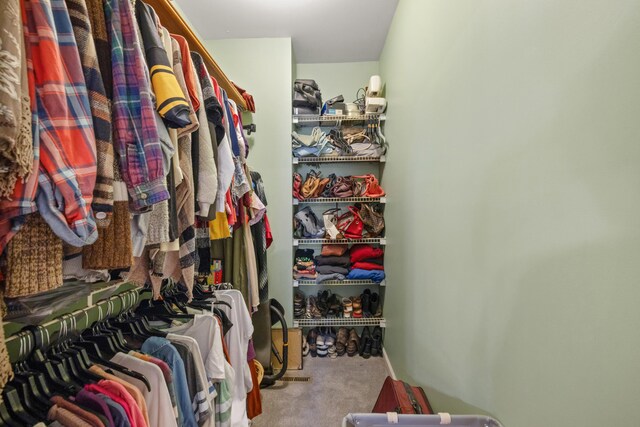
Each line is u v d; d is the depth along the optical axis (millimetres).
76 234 452
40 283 441
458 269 947
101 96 523
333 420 1605
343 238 2258
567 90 503
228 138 1189
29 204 403
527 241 611
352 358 2283
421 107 1348
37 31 430
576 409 488
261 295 1940
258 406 1572
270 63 2164
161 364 783
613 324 423
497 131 722
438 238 1122
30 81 417
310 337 2408
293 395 1821
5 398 580
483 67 791
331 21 2004
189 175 840
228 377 1080
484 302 785
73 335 808
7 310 578
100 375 708
